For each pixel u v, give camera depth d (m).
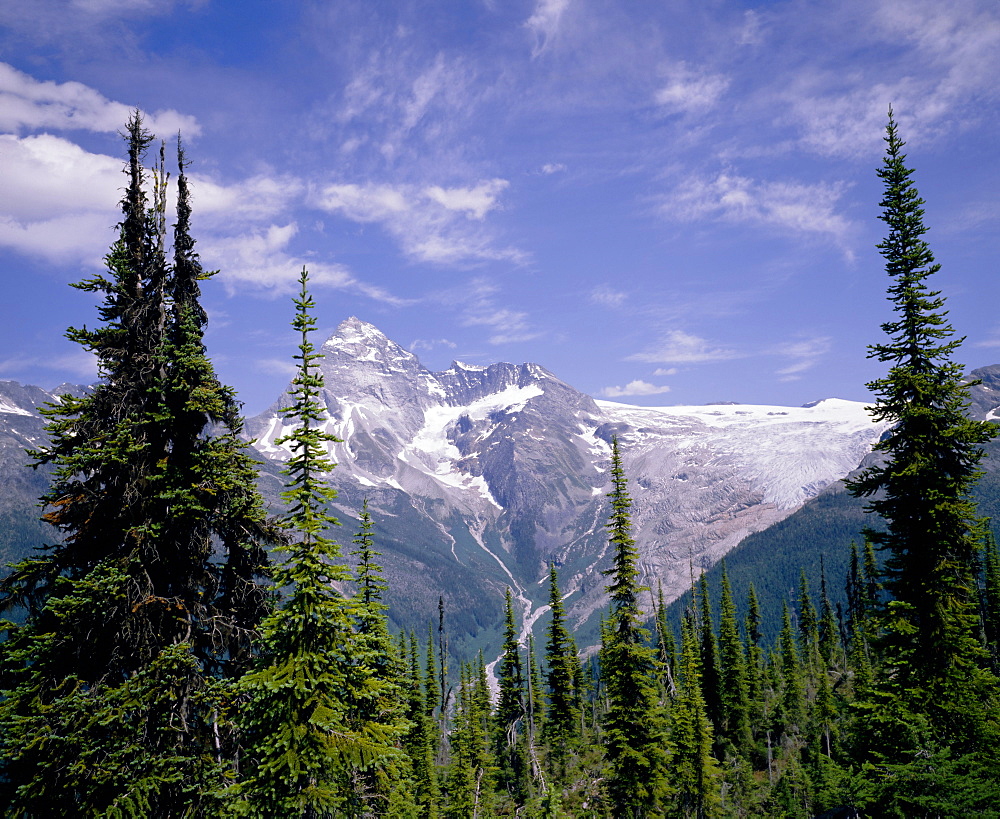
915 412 22.17
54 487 17.25
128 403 18.02
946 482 22.16
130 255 19.14
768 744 72.56
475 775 57.31
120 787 14.97
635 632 41.03
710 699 78.50
